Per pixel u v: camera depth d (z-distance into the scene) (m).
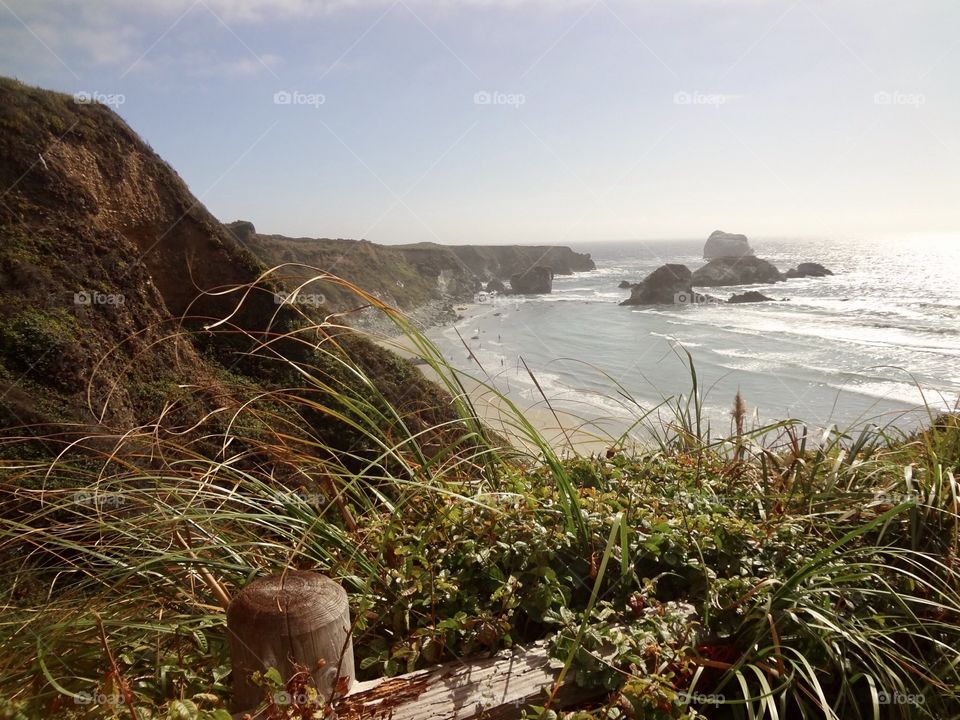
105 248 12.93
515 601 2.10
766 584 2.11
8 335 9.88
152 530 2.30
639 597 2.09
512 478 2.87
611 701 1.73
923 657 2.22
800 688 2.02
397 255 87.94
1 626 1.92
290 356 10.75
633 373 38.00
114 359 10.54
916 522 2.69
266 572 2.28
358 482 2.70
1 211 12.30
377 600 2.20
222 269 15.32
